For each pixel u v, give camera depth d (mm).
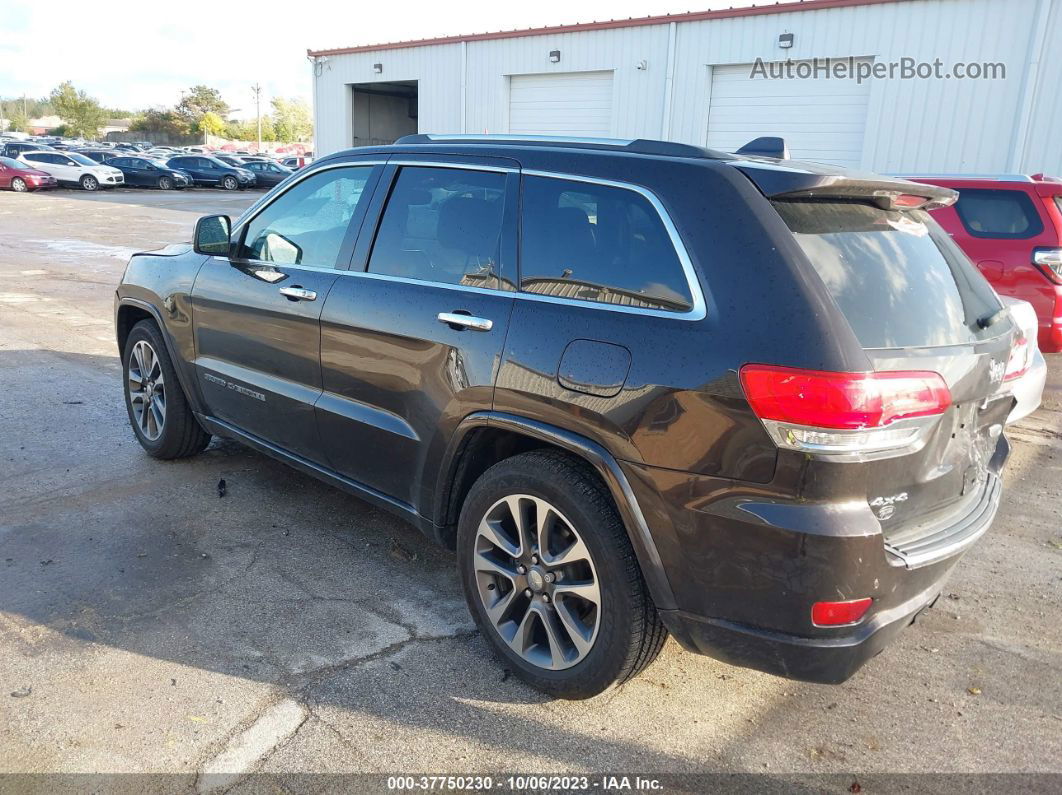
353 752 2611
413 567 3830
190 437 4836
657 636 2705
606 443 2574
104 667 2965
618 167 2801
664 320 2508
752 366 2297
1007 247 6934
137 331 4867
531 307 2842
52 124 118750
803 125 16344
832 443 2215
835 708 2965
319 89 25172
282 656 3088
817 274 2359
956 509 2748
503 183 3100
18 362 7195
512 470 2861
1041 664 3281
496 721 2797
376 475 3492
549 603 2861
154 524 4125
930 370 2389
